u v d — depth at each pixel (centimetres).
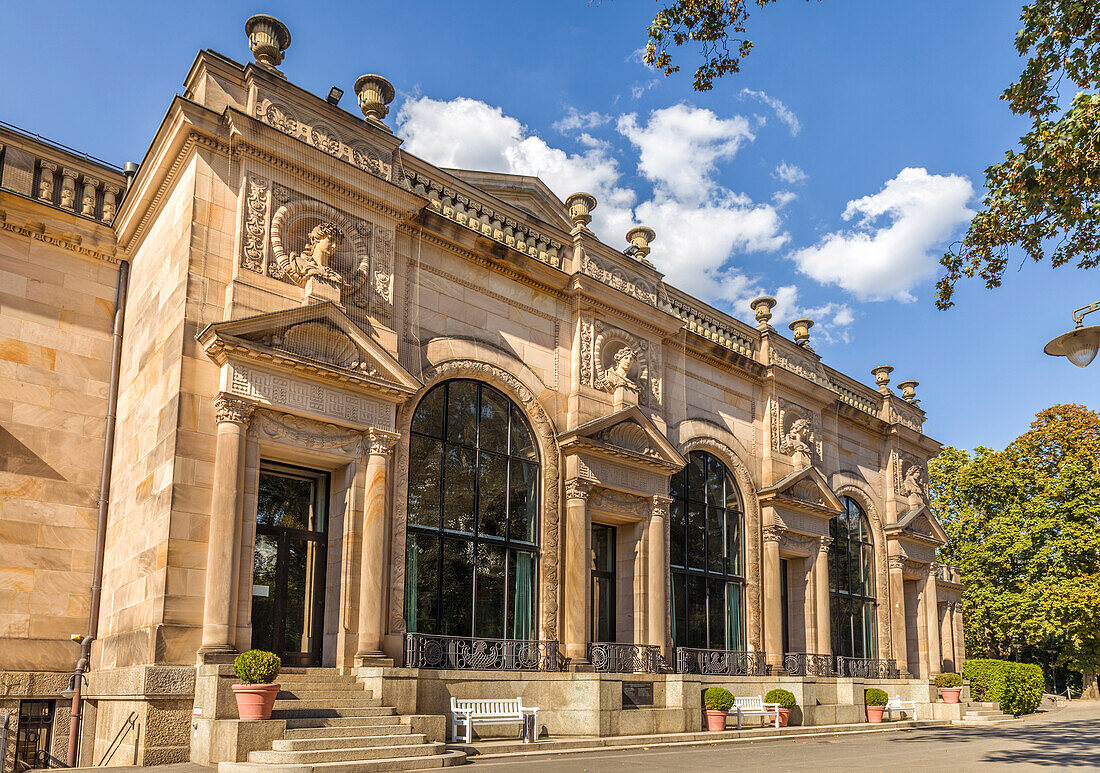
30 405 1989
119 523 1952
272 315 1816
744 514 3100
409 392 2014
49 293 2078
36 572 1920
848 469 3709
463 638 2130
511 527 2338
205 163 1878
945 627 4141
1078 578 4584
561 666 2320
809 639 3198
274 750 1452
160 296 1944
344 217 2064
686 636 2803
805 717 2761
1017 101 1450
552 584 2358
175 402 1742
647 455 2606
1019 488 4988
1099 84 1395
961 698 3497
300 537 1959
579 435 2423
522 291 2498
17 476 1936
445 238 2284
